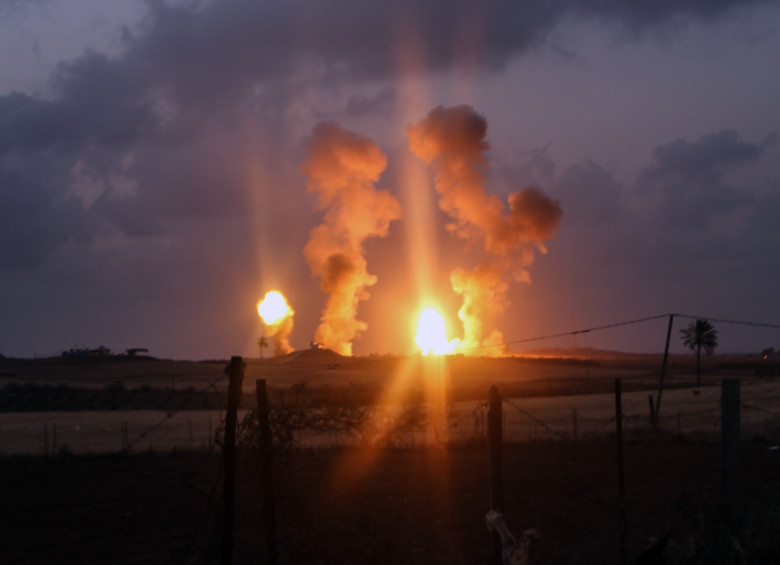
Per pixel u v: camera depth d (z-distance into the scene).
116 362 131.00
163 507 17.22
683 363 168.75
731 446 11.05
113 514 16.69
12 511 17.45
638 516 13.88
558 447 25.84
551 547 11.69
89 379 100.31
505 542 8.95
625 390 70.94
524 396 61.56
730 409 11.09
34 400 65.19
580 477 19.39
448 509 15.27
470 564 10.72
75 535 14.78
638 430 31.12
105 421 46.66
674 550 9.64
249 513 8.05
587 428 33.44
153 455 26.75
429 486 18.39
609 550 11.12
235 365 7.88
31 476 22.91
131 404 60.97
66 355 146.50
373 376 95.19
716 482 13.59
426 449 24.58
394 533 12.52
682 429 32.22
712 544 9.43
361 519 11.79
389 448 24.20
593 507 14.83
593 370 135.88
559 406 49.66
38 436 39.22
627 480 18.89
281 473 8.20
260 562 8.13
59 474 23.14
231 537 7.70
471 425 29.86
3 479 22.47
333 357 128.62
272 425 8.14
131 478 21.66
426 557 11.17
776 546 9.22
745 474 13.80
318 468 18.11
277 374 98.38
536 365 138.12
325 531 8.93
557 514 13.95
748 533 9.38
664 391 65.88
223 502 7.77
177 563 9.48
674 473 19.92
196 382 92.94
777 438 27.91
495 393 9.26
